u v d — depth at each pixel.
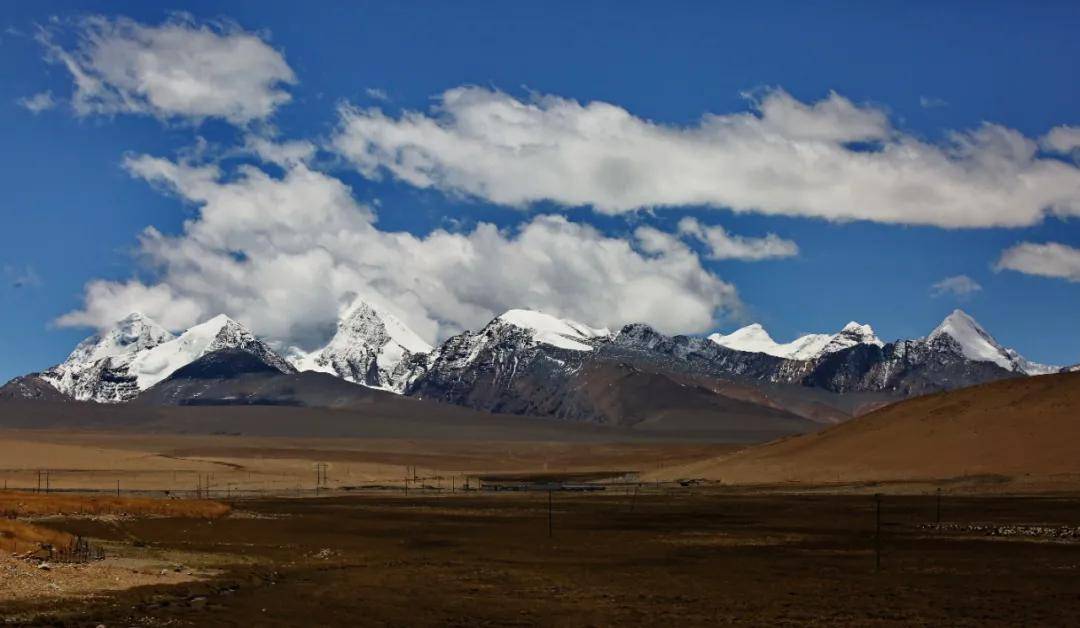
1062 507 132.38
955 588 70.50
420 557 87.31
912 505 139.88
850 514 128.75
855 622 58.78
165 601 59.44
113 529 96.50
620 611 61.75
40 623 51.56
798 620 59.25
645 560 85.88
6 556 65.38
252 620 56.41
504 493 192.12
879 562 83.00
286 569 76.50
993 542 96.62
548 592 68.44
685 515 130.38
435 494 189.00
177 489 196.00
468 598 65.50
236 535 100.25
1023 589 69.88
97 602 57.34
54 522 97.00
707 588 70.62
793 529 111.38
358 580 72.06
